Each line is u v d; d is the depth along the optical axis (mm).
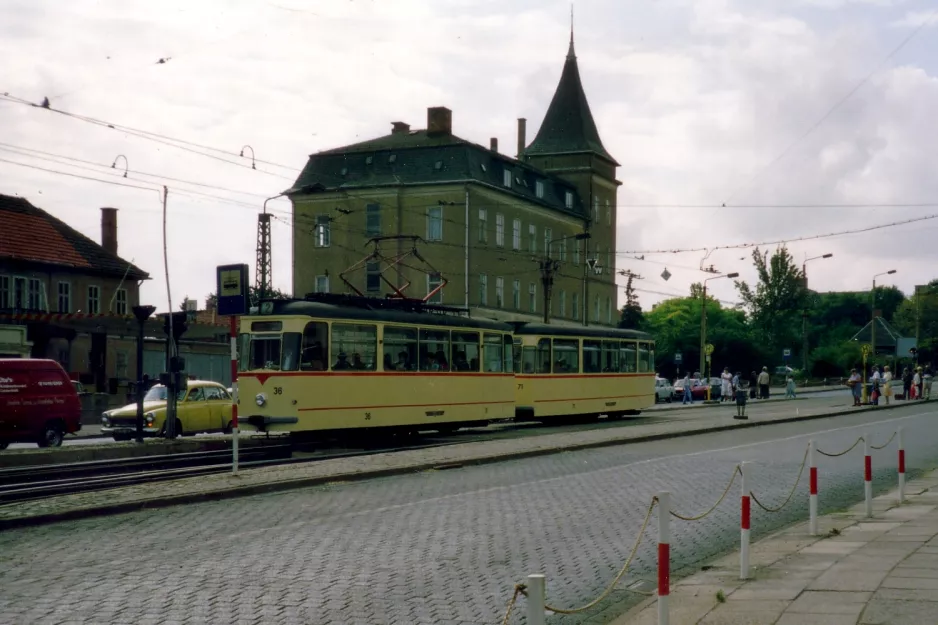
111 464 21188
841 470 20703
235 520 13281
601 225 80188
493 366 31219
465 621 8109
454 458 21188
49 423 26078
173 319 28469
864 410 46656
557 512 14242
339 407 24844
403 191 63750
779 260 86500
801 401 60031
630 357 40031
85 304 52750
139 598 8711
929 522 12953
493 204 65625
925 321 114688
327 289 65688
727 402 59469
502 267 66375
